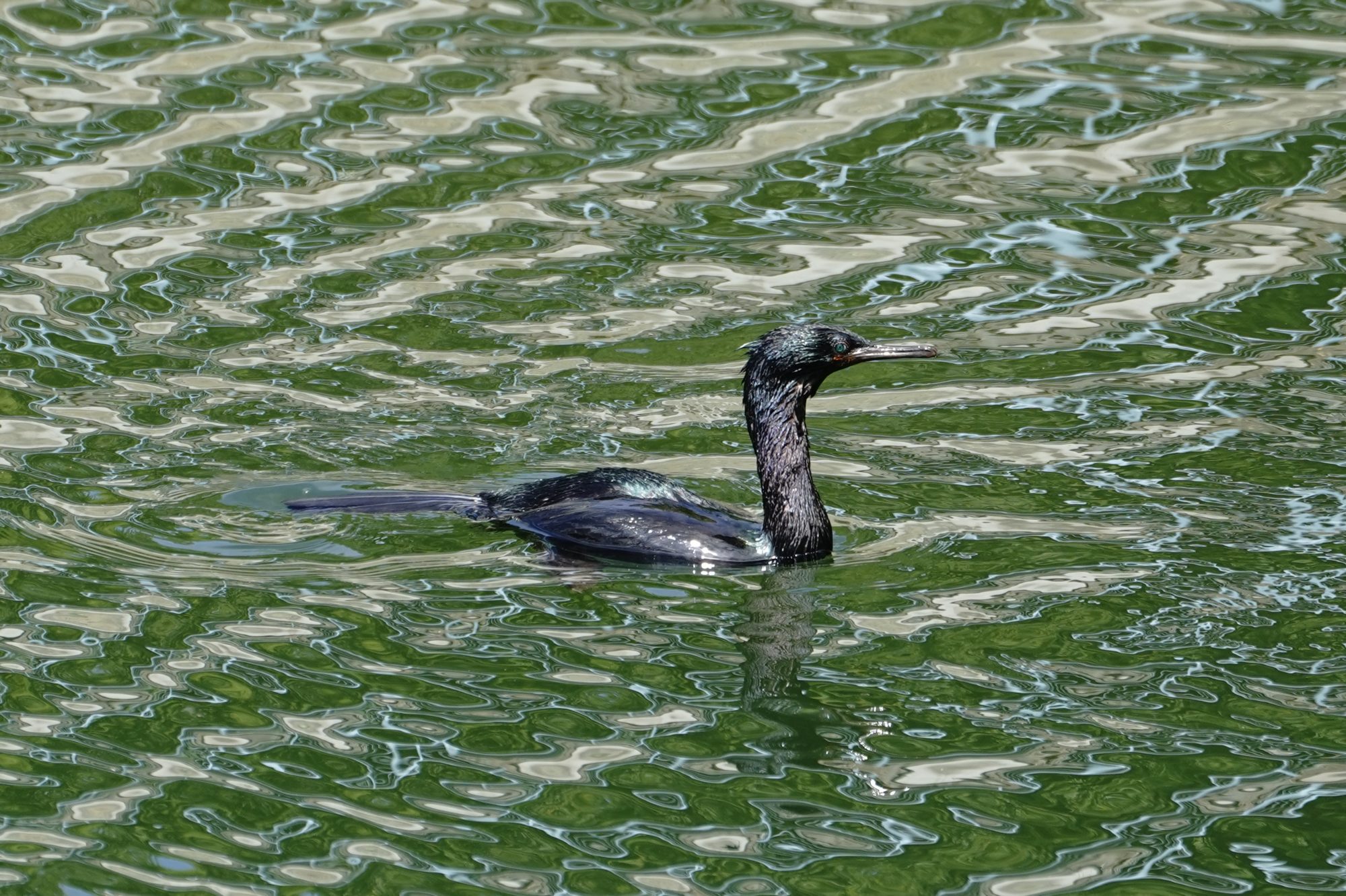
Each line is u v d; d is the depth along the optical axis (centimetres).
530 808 966
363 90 2036
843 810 970
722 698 1077
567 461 1395
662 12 2217
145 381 1491
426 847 930
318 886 898
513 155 1920
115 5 2200
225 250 1730
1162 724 1051
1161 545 1264
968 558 1253
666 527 1263
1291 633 1145
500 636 1145
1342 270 1706
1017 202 1841
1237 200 1838
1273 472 1369
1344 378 1521
